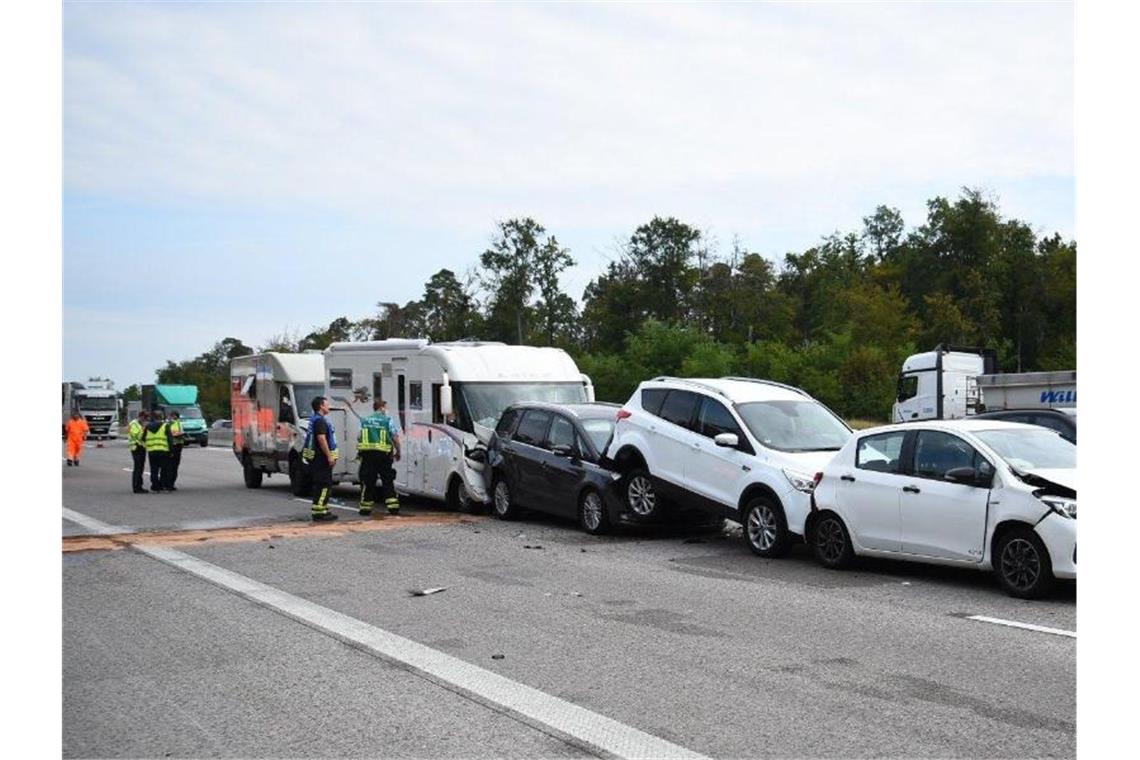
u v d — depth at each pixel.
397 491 19.94
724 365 65.69
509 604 10.17
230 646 8.49
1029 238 87.38
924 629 8.85
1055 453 10.70
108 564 12.82
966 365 30.81
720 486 13.82
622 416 15.51
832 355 64.88
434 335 87.56
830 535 12.16
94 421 62.88
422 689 7.18
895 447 11.52
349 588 11.11
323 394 23.33
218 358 114.94
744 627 9.04
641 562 12.84
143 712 6.72
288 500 21.45
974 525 10.41
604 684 7.25
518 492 16.92
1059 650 8.02
